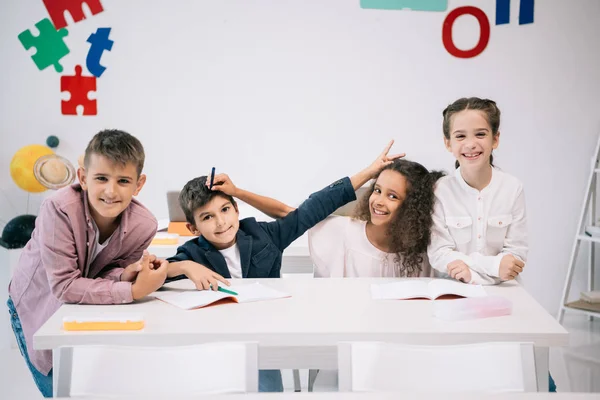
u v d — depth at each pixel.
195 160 3.58
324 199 2.24
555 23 3.55
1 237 3.15
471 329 1.53
